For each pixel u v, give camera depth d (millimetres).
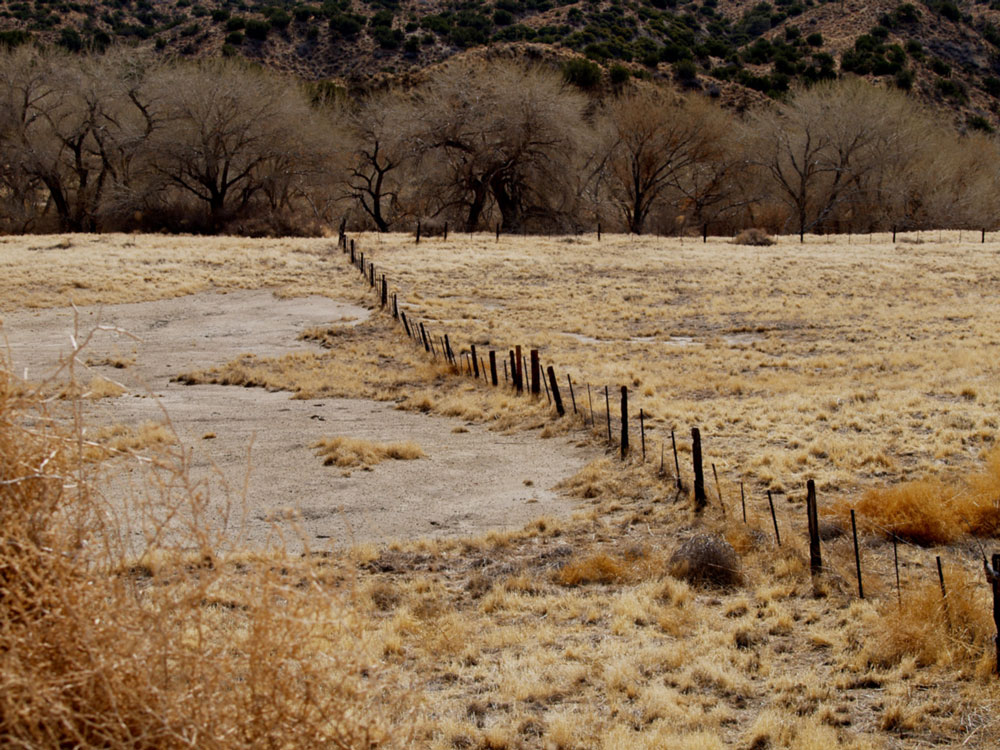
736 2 139750
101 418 16953
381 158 66375
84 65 57906
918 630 7773
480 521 11898
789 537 10523
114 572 4148
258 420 17516
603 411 17688
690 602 8945
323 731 3809
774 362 23547
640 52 106938
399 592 9141
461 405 18328
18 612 3566
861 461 14234
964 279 37031
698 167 65875
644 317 30766
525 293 34594
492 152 58938
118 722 3391
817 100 64688
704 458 14523
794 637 8211
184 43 107125
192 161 57031
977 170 68875
